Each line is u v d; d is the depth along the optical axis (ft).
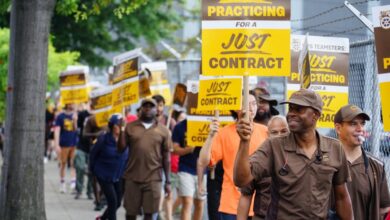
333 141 28.66
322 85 41.27
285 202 28.17
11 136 50.01
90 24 112.16
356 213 33.24
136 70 56.90
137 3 64.85
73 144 87.40
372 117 40.55
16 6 49.85
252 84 55.52
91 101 74.08
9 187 50.08
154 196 52.42
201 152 42.80
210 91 41.37
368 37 48.98
